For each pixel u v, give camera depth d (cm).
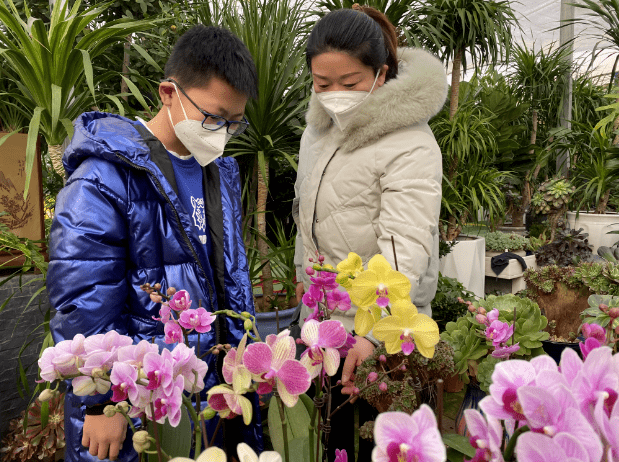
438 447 30
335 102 121
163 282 99
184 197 108
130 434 87
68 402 86
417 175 117
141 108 280
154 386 47
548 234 434
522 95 518
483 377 107
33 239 195
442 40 354
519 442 28
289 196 327
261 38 221
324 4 342
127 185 93
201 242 103
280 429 70
